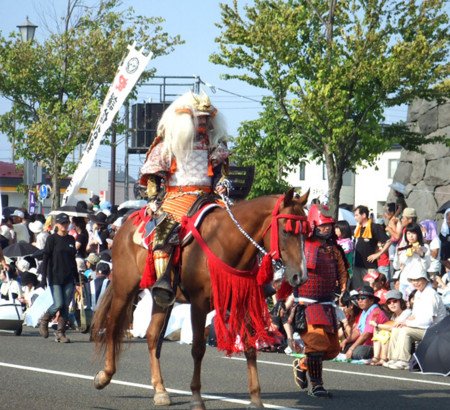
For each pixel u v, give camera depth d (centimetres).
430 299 1752
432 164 4153
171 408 1188
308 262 1325
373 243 2212
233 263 1128
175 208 1196
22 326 2247
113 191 5650
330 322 1333
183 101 1225
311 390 1329
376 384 1471
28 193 4122
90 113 4091
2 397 1234
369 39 2906
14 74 4138
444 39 3011
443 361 1606
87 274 2402
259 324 1134
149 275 1207
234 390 1357
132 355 1788
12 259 2883
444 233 2323
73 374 1477
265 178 4312
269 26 2894
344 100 2894
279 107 3578
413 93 3020
